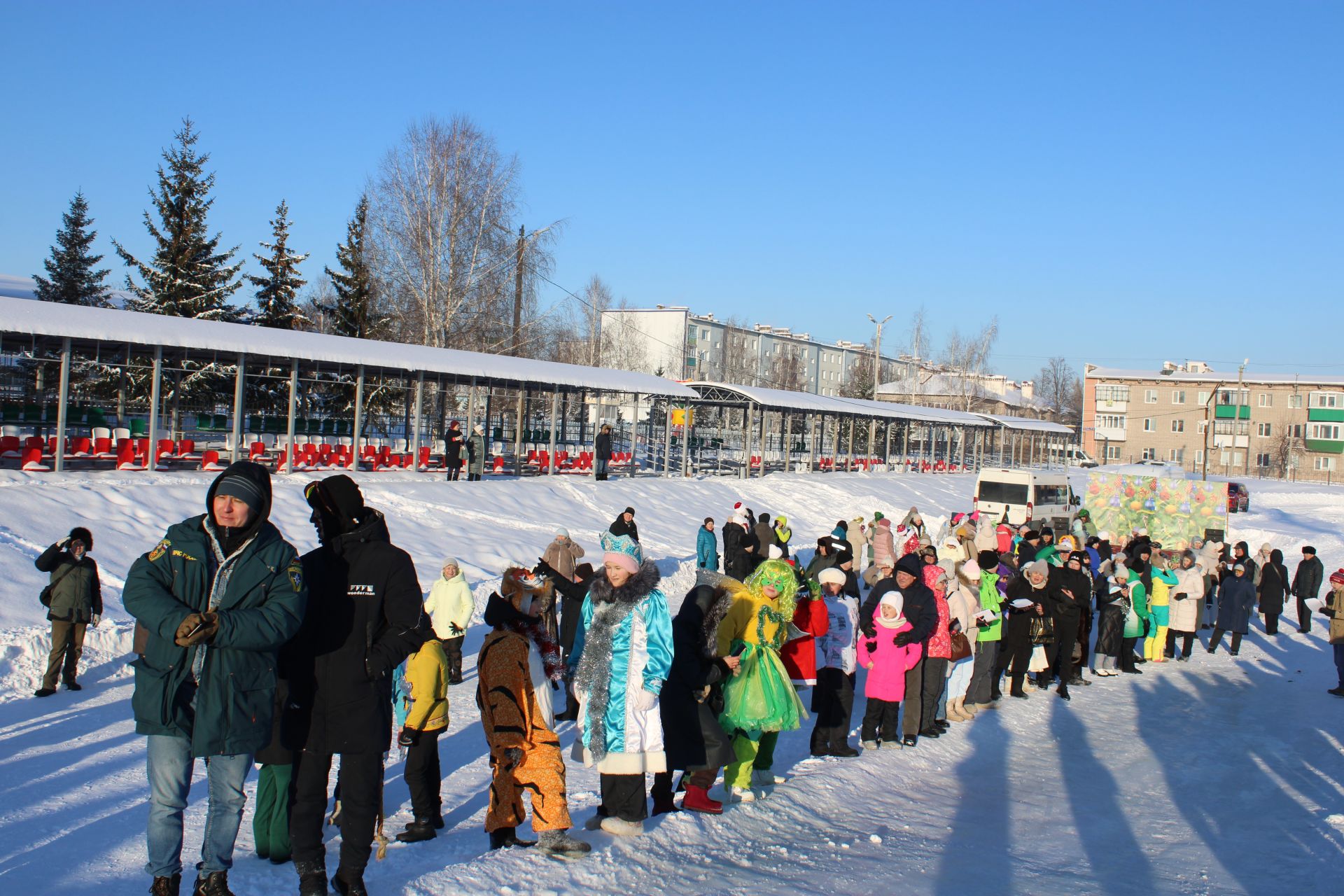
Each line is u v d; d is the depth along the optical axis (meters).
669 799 7.04
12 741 8.31
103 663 11.08
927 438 77.38
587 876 5.54
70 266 48.22
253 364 26.31
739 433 59.12
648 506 28.19
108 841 6.06
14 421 23.08
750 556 17.45
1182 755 10.98
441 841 6.31
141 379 32.16
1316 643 20.19
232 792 4.58
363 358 24.05
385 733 4.89
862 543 20.89
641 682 6.23
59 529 15.37
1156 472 60.69
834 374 126.94
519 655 6.02
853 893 5.86
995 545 21.20
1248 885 6.69
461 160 38.53
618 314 90.06
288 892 5.02
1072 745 11.18
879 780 8.88
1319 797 9.38
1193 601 17.61
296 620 4.45
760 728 7.35
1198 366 103.56
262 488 4.51
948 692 11.80
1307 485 68.56
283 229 42.16
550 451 30.28
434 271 37.84
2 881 5.25
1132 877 6.77
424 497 22.73
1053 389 137.75
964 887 6.21
